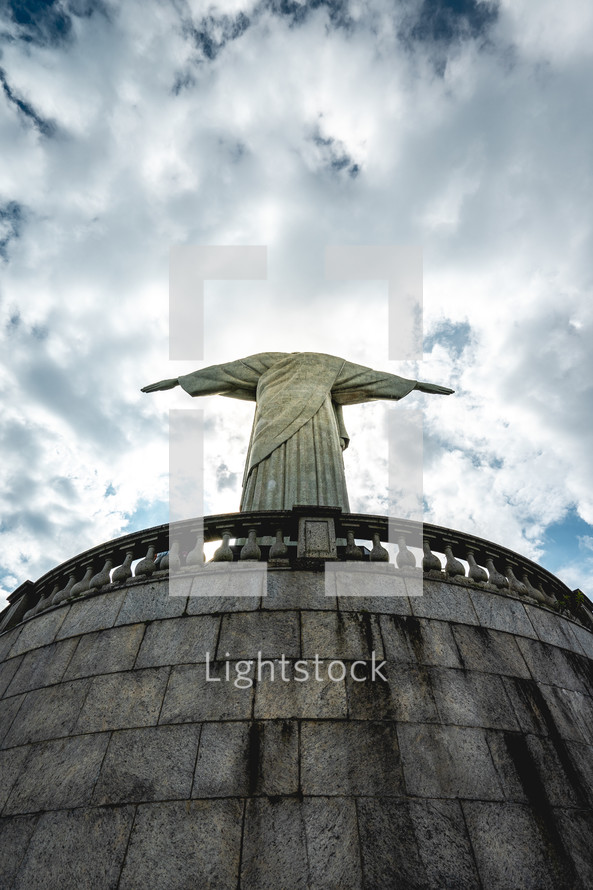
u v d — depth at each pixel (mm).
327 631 8070
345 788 6379
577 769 7277
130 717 7254
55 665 8586
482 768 6812
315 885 5617
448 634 8391
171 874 5754
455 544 10156
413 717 7164
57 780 6844
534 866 6023
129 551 10156
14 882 6020
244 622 8195
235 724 6980
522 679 8203
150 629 8414
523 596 9812
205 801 6297
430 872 5781
